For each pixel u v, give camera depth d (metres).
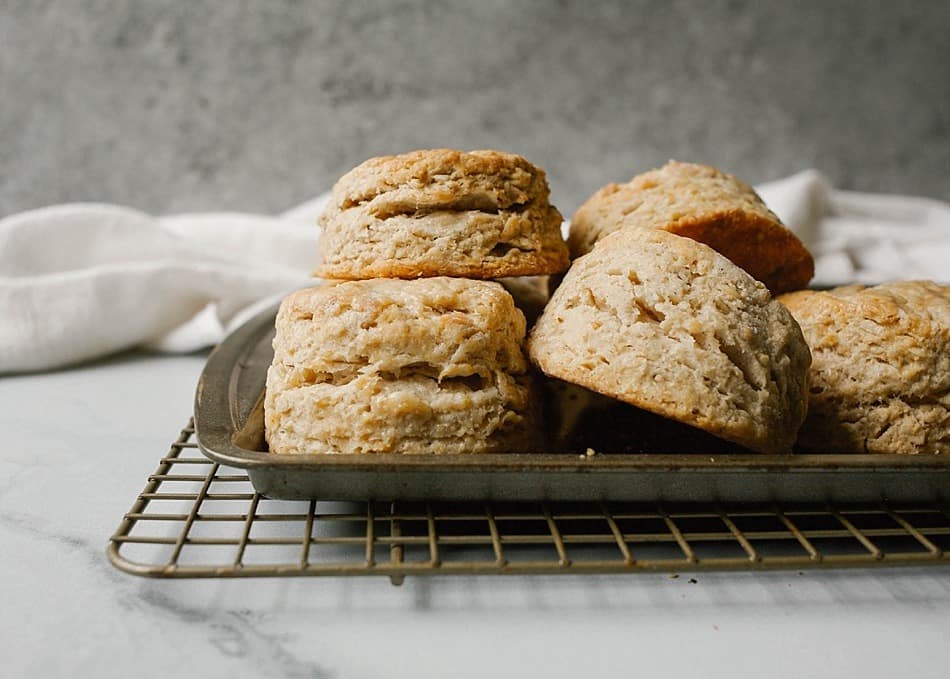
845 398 0.25
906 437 0.24
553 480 0.21
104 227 0.40
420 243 0.25
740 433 0.22
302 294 0.24
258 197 0.58
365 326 0.23
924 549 0.22
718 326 0.22
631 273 0.23
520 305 0.28
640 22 0.56
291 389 0.23
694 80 0.57
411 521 0.22
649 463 0.21
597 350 0.23
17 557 0.22
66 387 0.34
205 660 0.18
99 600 0.20
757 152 0.58
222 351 0.30
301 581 0.21
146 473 0.26
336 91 0.56
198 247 0.41
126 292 0.37
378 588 0.21
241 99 0.56
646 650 0.19
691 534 0.20
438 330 0.23
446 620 0.20
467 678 0.18
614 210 0.29
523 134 0.57
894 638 0.19
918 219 0.50
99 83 0.55
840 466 0.21
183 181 0.57
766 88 0.57
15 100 0.55
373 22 0.55
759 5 0.56
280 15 0.55
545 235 0.27
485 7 0.55
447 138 0.57
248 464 0.20
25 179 0.56
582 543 0.22
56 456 0.27
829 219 0.48
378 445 0.22
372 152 0.57
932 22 0.56
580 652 0.19
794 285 0.31
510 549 0.22
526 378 0.25
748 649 0.19
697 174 0.30
